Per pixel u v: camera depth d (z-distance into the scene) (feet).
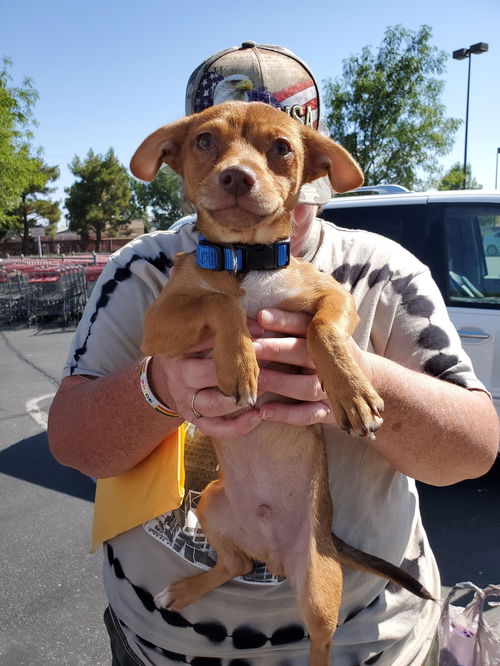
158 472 1.55
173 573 1.58
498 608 2.78
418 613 1.66
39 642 2.72
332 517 1.61
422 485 4.25
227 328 1.46
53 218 61.52
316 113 2.01
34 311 12.48
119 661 1.65
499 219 3.94
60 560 3.37
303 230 1.85
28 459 4.86
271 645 1.55
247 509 1.68
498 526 3.66
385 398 1.43
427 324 1.66
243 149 1.77
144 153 1.95
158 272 1.80
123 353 1.75
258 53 1.92
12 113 19.94
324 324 1.46
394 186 4.50
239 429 1.43
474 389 1.61
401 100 17.48
